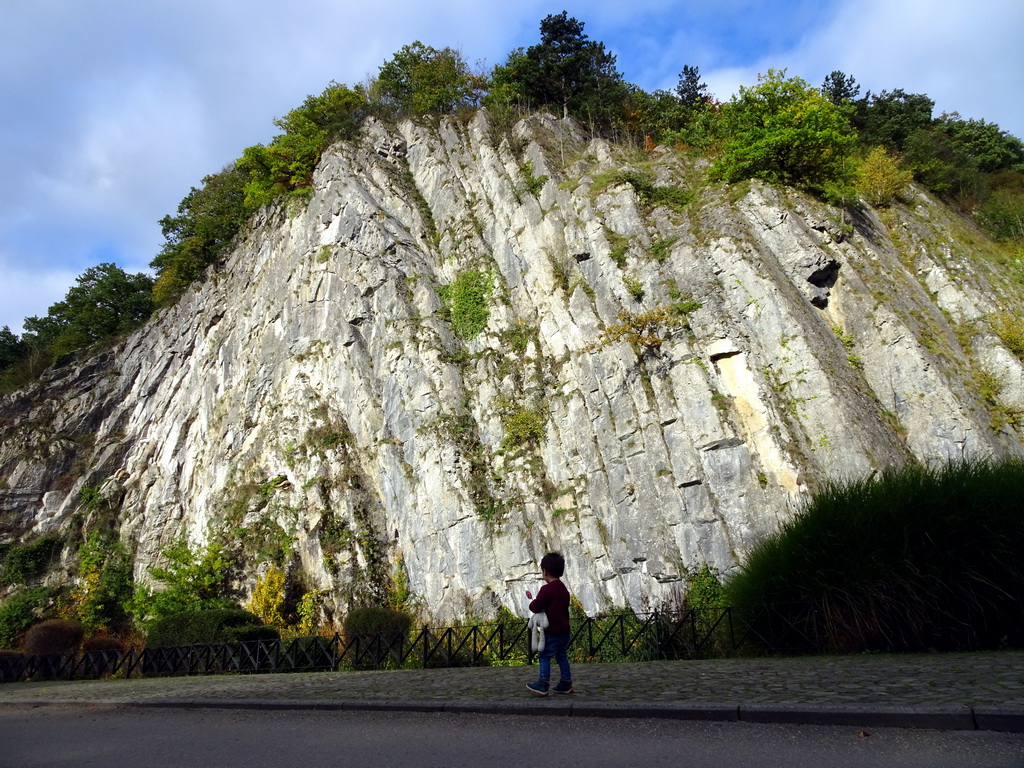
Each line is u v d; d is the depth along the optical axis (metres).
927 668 8.65
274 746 7.39
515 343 25.31
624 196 25.27
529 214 27.53
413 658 16.00
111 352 45.03
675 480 19.39
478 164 31.17
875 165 28.83
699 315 20.89
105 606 31.88
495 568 21.84
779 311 20.28
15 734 9.23
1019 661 8.64
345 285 29.83
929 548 10.82
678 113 35.75
